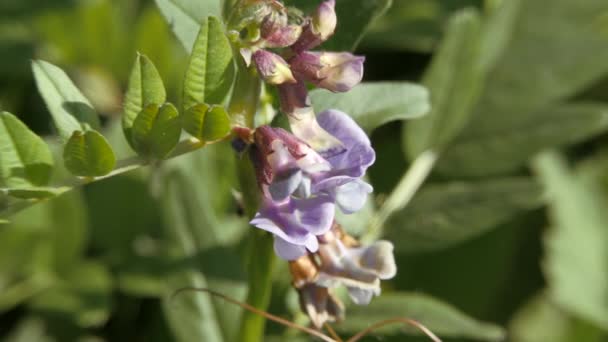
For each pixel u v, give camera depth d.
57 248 0.39
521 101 0.38
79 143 0.29
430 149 0.37
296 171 0.28
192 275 0.35
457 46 0.36
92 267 0.39
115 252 0.40
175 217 0.35
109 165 0.29
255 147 0.29
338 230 0.30
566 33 0.39
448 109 0.37
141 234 0.40
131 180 0.41
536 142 0.38
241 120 0.30
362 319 0.34
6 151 0.29
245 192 0.29
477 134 0.38
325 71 0.29
